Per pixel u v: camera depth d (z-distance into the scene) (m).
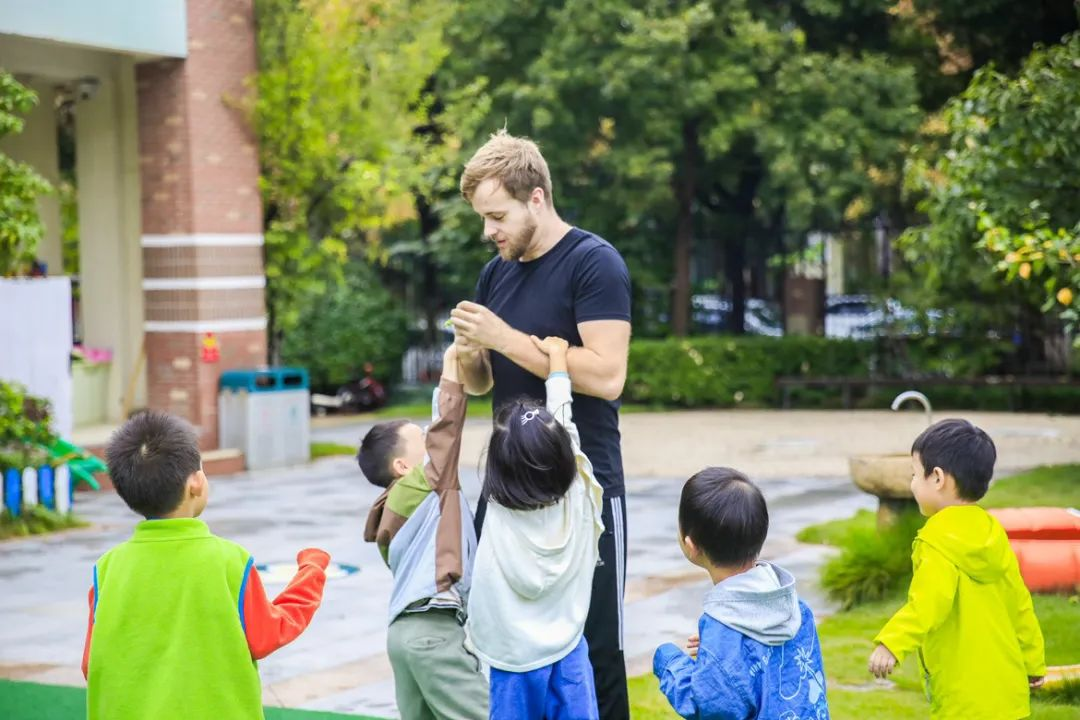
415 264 22.52
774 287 21.64
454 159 16.72
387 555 3.90
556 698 3.18
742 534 3.09
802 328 20.33
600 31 17.44
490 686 3.20
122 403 13.75
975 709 3.57
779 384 18.77
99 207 13.76
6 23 11.19
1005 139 9.08
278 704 5.42
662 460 13.11
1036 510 6.52
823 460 12.85
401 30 14.95
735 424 16.48
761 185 19.94
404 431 3.97
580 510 3.22
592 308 3.49
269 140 13.86
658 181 17.77
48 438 10.37
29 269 12.45
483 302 3.79
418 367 22.02
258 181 13.64
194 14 12.92
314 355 19.69
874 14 18.47
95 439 12.45
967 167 9.23
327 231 15.24
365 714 5.26
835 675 5.40
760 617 3.05
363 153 14.48
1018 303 17.59
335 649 6.32
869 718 4.80
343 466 13.62
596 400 3.52
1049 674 4.97
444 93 19.02
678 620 6.68
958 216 9.45
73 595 7.78
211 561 3.06
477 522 3.77
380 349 20.14
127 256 13.74
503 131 3.55
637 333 20.58
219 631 3.03
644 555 8.43
